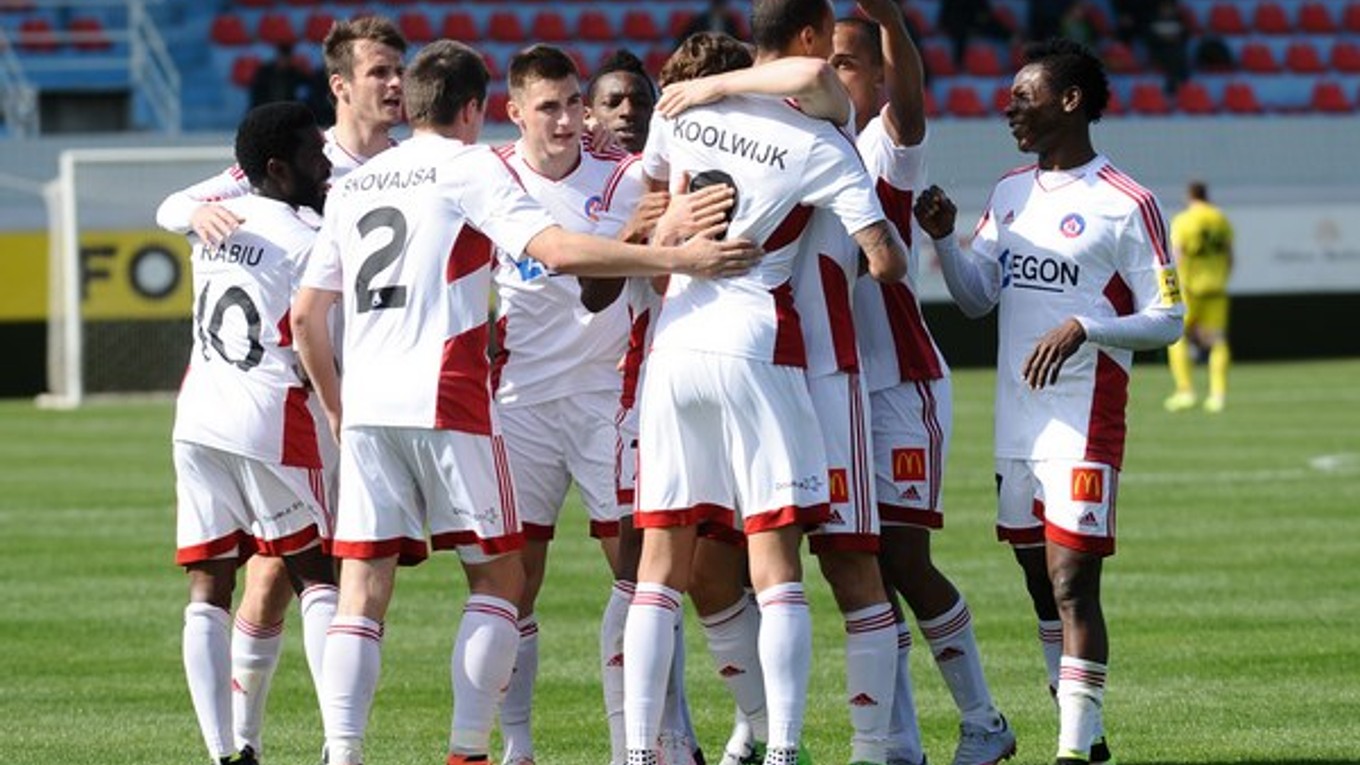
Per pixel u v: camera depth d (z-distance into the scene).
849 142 23.64
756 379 23.48
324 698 24.23
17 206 94.06
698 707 31.27
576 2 114.94
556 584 42.72
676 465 23.89
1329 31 120.81
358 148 28.17
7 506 55.78
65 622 38.94
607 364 27.67
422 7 113.25
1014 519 25.86
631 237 24.47
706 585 25.58
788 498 23.52
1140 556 44.94
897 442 26.17
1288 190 104.31
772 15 24.05
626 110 28.42
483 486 24.20
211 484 26.23
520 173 27.61
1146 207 24.88
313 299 24.89
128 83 106.94
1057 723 29.50
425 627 38.31
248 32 110.38
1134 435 71.06
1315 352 105.19
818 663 34.47
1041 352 24.47
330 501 26.89
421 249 24.03
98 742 29.02
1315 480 57.62
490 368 28.03
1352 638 35.47
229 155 89.38
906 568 26.28
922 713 30.66
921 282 101.25
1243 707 30.23
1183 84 114.25
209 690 25.92
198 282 26.45
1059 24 113.62
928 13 117.62
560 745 28.70
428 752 28.45
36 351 93.81
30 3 108.12
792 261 23.98
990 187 101.12
